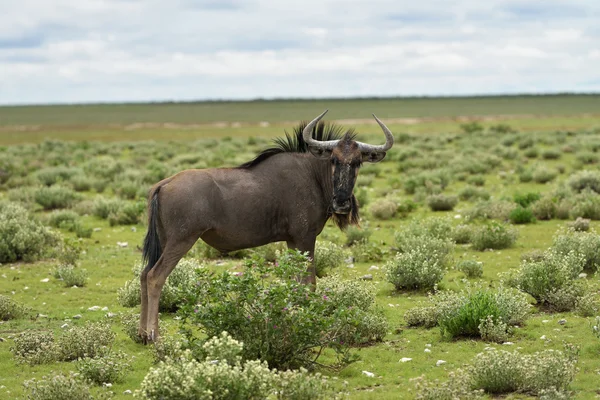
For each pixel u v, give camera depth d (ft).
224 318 49.06
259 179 59.62
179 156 265.13
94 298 78.43
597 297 68.80
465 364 51.01
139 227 130.11
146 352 56.59
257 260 51.55
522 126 511.40
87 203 151.33
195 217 56.54
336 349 51.34
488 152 274.57
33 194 161.68
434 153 264.52
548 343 55.11
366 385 48.21
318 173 61.41
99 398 46.19
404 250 91.25
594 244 81.66
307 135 60.29
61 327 65.57
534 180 184.75
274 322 48.73
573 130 444.14
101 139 472.03
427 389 42.98
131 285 74.74
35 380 48.85
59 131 563.48
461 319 58.03
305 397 41.88
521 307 60.44
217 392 40.16
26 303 76.07
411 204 135.33
